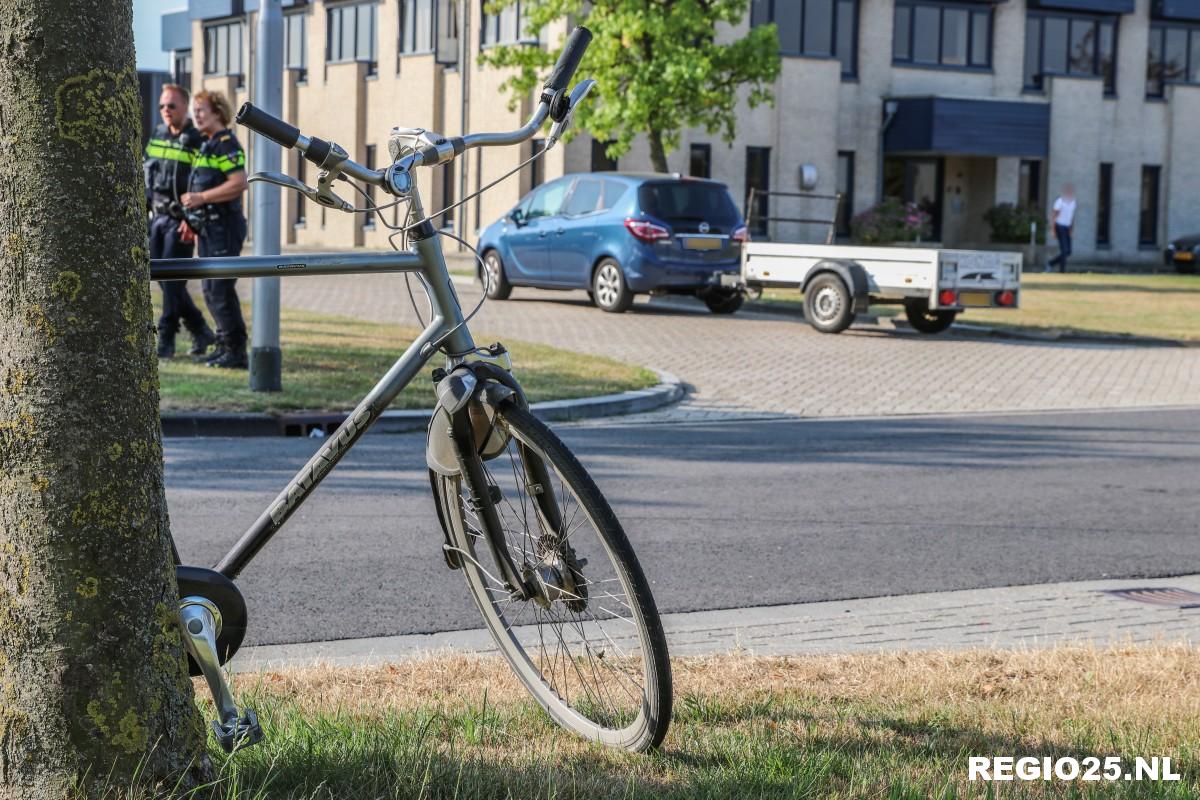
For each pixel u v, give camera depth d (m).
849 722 3.91
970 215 39.91
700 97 25.23
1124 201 41.19
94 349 2.78
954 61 38.62
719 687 4.33
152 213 12.57
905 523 7.75
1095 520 7.95
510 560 3.44
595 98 25.95
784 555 6.88
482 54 27.33
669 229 20.23
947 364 16.33
